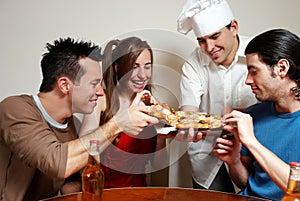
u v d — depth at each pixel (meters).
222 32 1.75
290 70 1.42
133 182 1.80
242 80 1.88
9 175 1.52
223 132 1.59
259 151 1.36
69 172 1.39
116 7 2.23
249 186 1.57
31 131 1.43
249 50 1.49
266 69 1.44
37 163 1.41
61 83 1.52
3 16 2.20
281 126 1.49
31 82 2.25
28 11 2.21
